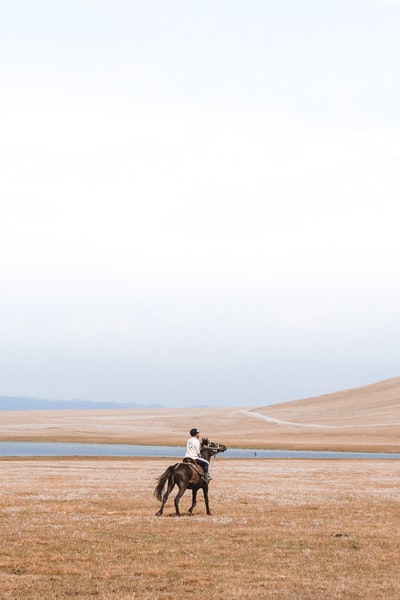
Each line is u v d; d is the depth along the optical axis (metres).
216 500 29.70
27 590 14.52
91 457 70.19
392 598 14.23
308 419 182.50
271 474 44.53
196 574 16.17
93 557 17.83
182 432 156.25
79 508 26.34
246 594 14.44
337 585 15.23
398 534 21.44
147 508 26.78
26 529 21.55
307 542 20.06
